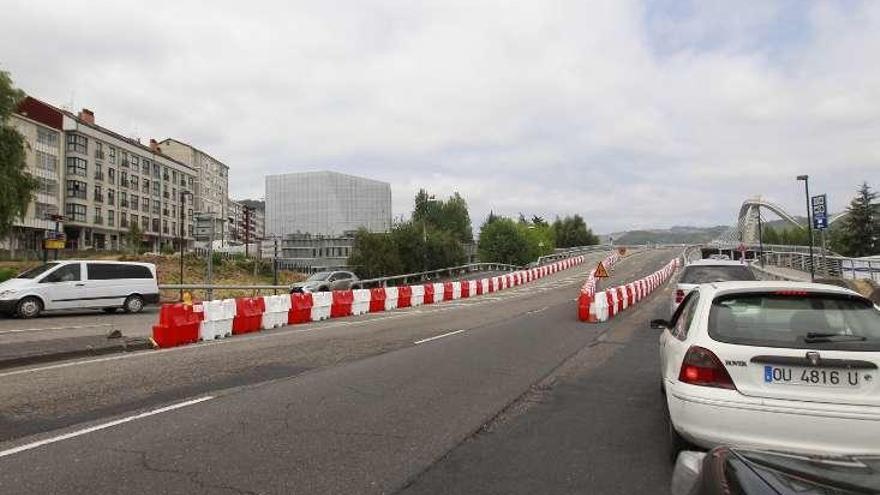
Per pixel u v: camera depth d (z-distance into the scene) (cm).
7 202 3170
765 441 446
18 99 3316
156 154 10081
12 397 766
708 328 500
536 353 1163
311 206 9688
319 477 488
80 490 457
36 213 7394
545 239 9762
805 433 438
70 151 8025
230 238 9269
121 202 9112
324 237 7712
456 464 523
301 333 1528
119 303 2238
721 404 458
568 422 664
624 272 5622
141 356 1121
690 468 314
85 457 533
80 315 2198
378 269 5322
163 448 560
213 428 627
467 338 1393
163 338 1265
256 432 614
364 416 680
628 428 639
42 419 659
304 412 695
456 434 614
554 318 1916
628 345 1283
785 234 12188
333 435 606
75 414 681
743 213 10306
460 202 10638
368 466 516
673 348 545
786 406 443
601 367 1012
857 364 442
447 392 808
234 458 533
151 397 767
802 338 471
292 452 551
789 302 512
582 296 1836
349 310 2181
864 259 2900
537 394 802
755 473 265
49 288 2083
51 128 7681
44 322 1878
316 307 1959
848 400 438
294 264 7069
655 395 798
